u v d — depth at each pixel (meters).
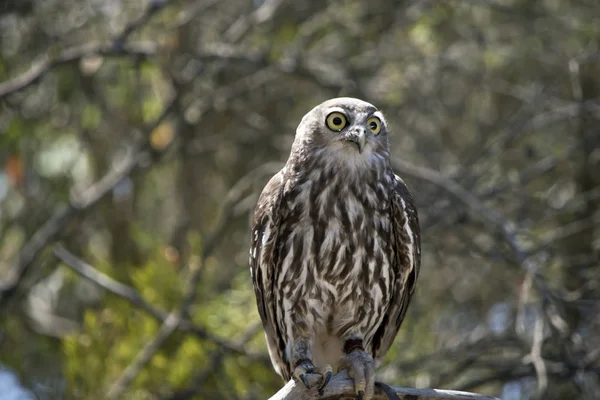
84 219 14.76
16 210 14.62
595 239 13.57
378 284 8.62
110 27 14.95
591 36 13.77
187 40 15.23
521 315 10.86
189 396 11.80
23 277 12.85
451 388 12.06
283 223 8.59
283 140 15.09
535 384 12.23
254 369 12.11
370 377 7.84
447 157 15.01
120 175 13.67
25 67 14.20
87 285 14.75
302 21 15.48
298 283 8.55
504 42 14.62
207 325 12.17
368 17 15.07
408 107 14.70
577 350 10.97
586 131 14.23
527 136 14.85
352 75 14.22
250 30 14.90
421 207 13.33
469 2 14.07
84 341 11.94
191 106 14.47
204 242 14.03
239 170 15.98
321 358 8.91
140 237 13.12
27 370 13.55
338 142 8.38
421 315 13.16
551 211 13.15
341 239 8.43
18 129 13.66
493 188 13.30
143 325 12.06
